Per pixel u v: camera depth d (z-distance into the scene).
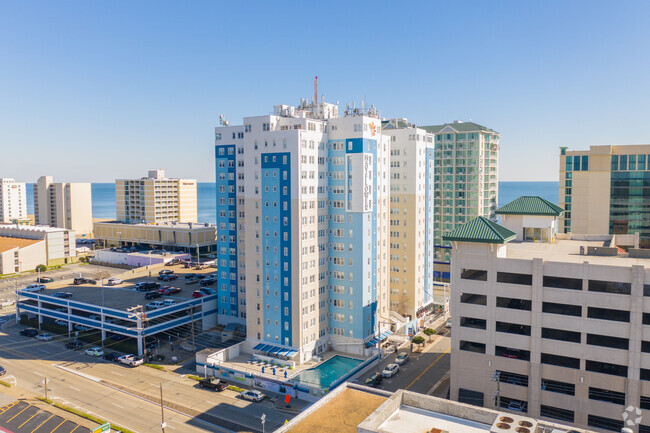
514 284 75.31
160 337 126.31
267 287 110.12
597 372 70.69
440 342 124.38
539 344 73.69
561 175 151.38
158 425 82.12
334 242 113.88
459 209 190.62
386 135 130.00
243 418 84.69
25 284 184.50
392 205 135.00
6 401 90.50
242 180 124.62
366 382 97.50
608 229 143.25
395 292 136.00
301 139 104.56
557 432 40.59
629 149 139.88
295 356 106.00
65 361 112.25
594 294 69.69
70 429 79.94
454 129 189.12
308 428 45.81
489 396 78.25
